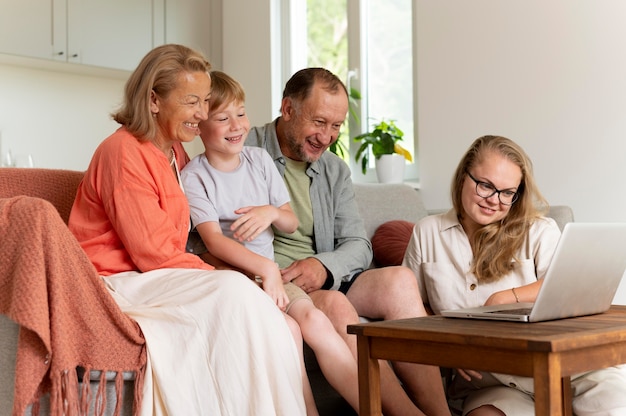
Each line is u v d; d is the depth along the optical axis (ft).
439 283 7.17
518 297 6.49
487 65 12.26
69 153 15.07
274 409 5.19
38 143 14.61
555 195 11.52
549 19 11.53
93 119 15.46
